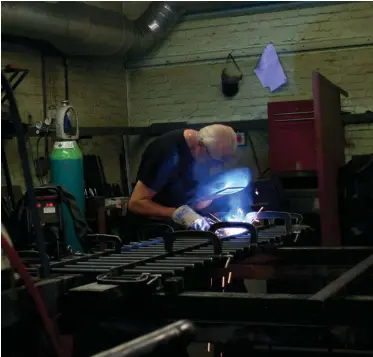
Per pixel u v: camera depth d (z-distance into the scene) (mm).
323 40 5625
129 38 5352
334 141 4762
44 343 1561
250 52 5820
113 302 1647
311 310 1448
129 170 6094
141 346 1068
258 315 1527
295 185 5094
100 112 5875
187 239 2557
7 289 1474
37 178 4906
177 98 6086
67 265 1922
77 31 4742
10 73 4723
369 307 1466
